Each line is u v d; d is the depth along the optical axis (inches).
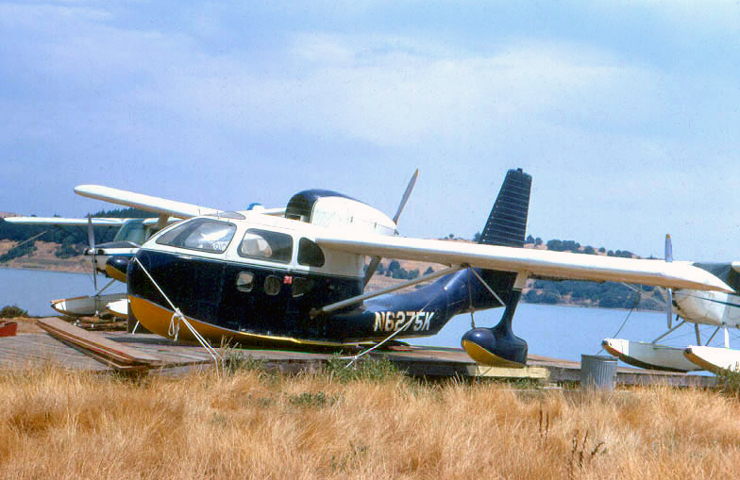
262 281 446.6
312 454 217.3
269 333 453.1
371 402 303.7
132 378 312.7
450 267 482.0
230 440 215.5
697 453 251.1
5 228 4119.1
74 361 340.2
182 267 422.9
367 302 520.4
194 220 444.8
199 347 428.8
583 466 214.8
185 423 236.7
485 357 484.4
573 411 318.7
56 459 191.2
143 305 428.1
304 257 466.6
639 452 244.8
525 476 213.3
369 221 522.6
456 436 238.8
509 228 628.4
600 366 427.2
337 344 488.4
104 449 198.5
